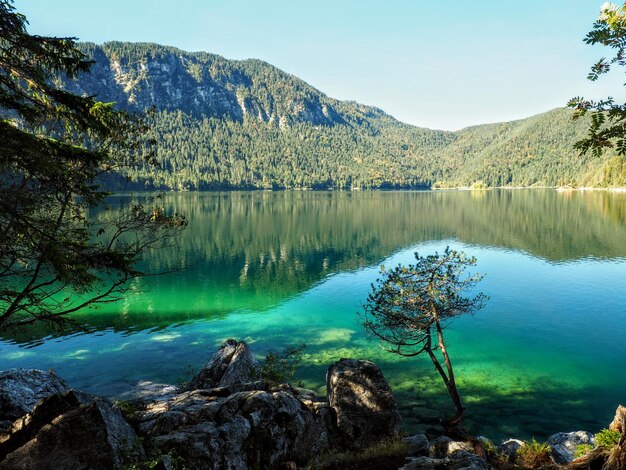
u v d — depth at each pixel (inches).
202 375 837.2
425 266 791.7
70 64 356.8
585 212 5339.6
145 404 510.3
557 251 2910.9
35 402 532.1
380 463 505.0
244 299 1863.9
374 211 6432.1
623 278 2119.8
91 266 395.5
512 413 868.0
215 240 3624.5
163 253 3034.0
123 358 1163.9
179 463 326.6
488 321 1505.9
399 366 1115.3
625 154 210.2
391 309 798.5
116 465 297.6
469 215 5625.0
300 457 451.2
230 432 382.0
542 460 618.5
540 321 1505.9
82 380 1007.6
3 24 320.2
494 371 1084.5
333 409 609.9
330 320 1552.7
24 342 1286.9
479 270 2357.3
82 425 313.6
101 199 402.6
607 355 1195.9
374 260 2780.5
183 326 1475.1
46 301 1612.9
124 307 1717.5
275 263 2696.9
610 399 936.9
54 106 373.7
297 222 4933.6
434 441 635.5
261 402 434.9
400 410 871.7
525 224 4434.1
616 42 206.1
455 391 730.8
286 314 1635.1
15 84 348.2
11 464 291.6
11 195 331.3
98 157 385.1
